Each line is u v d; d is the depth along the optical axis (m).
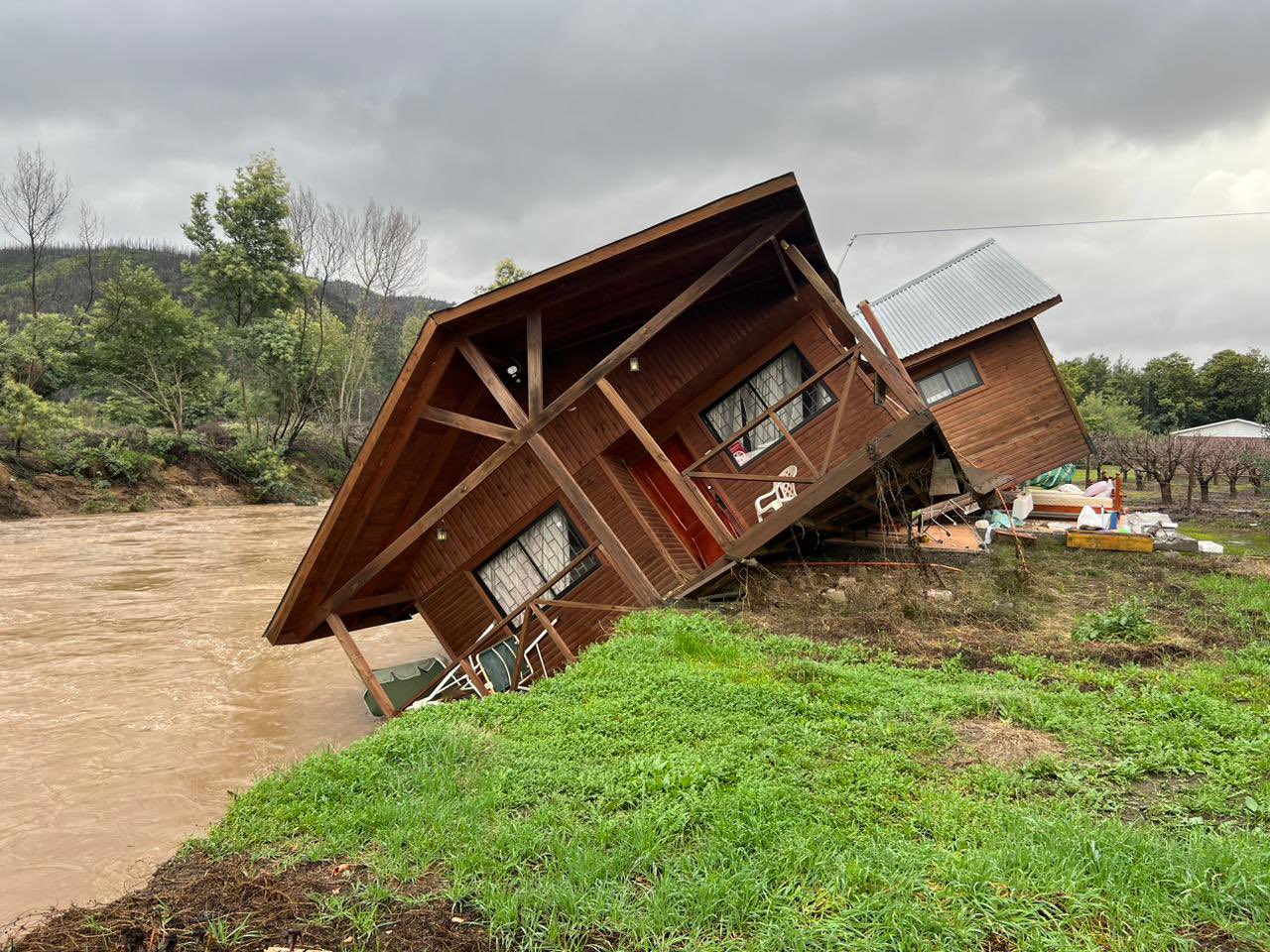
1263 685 5.38
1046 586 9.56
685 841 3.29
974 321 17.09
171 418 38.38
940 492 9.38
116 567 19.84
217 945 2.71
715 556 10.73
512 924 2.72
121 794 6.98
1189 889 2.75
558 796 3.75
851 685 5.38
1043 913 2.66
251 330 39.75
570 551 9.91
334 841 3.41
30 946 2.80
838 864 2.93
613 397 8.45
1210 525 16.41
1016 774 3.87
